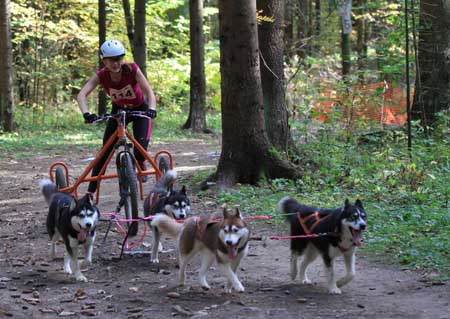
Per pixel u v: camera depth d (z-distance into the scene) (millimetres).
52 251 8242
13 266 7969
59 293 6859
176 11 38469
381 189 11312
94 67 33312
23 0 29547
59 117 28688
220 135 24922
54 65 31359
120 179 9219
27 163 17453
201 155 18547
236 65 12242
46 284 7199
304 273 7086
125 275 7523
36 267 7930
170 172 8734
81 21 33094
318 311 6117
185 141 22750
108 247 8828
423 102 16109
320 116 14805
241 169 12414
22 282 7285
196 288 6961
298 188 11766
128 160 9055
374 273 7402
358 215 6363
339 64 28594
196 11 25328
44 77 31094
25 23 29203
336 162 13117
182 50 37625
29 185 14188
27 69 30844
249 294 6730
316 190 11719
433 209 9914
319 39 28609
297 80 16469
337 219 6504
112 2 32688
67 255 7715
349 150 13555
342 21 27000
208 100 35375
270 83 13344
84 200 7207
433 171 12531
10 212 11422
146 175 10000
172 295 6641
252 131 12375
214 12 35375
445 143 14188
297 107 15164
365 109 15352
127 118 9594
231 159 12438
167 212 7934
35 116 27875
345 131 14625
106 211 11109
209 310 6207
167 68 33844
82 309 6332
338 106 14922
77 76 35844
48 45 31547
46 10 31156
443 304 6195
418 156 13156
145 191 12789
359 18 30969
